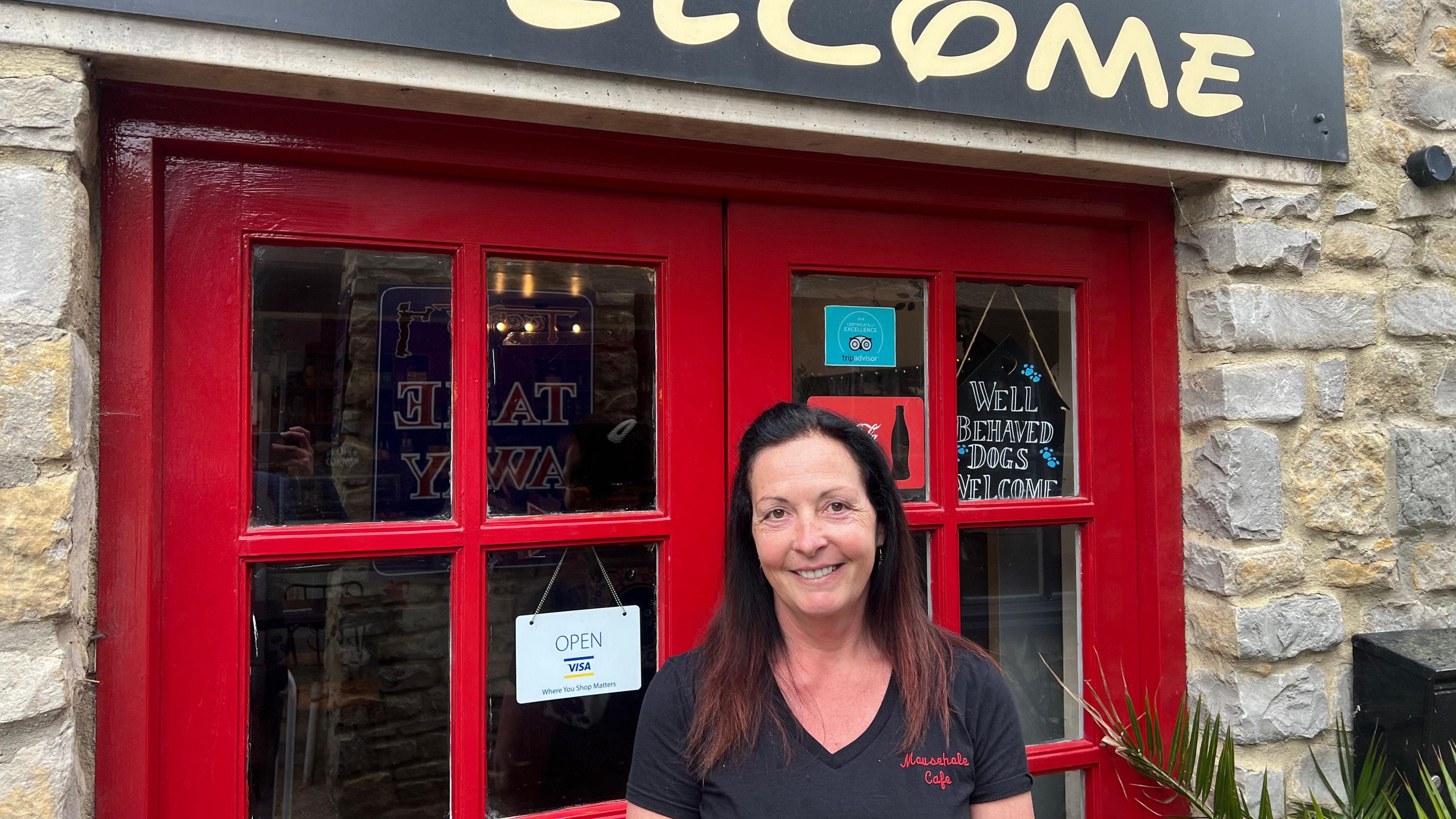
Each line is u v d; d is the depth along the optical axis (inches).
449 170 66.6
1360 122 85.3
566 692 71.4
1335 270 84.0
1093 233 87.4
